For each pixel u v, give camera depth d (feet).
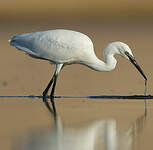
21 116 42.60
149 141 33.94
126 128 37.68
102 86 59.57
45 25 128.98
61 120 40.65
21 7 135.95
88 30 122.93
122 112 44.21
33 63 79.46
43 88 59.16
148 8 141.38
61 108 46.65
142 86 59.31
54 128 37.65
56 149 32.04
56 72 54.19
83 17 136.36
